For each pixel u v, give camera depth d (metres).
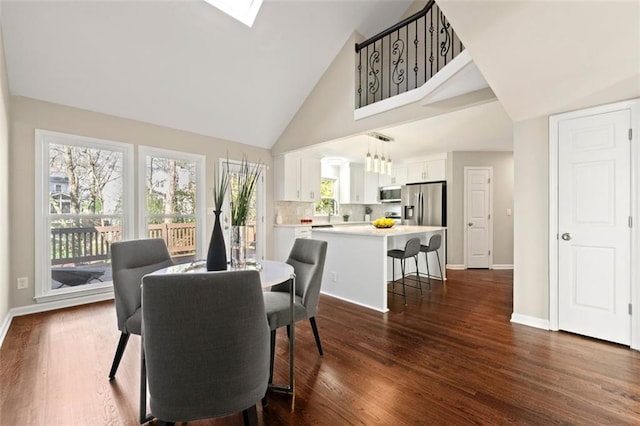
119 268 1.91
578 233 2.52
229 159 4.62
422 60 4.21
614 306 2.36
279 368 2.00
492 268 5.58
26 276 2.92
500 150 5.48
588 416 1.51
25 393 1.68
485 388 1.76
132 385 1.77
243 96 3.96
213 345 1.07
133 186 3.59
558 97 2.31
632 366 2.00
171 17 2.80
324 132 4.21
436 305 3.39
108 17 2.62
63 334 2.48
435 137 4.53
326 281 3.92
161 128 3.84
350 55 3.87
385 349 2.27
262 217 5.13
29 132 2.91
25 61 2.66
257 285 1.13
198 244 4.27
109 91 3.19
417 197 5.99
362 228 4.21
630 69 1.85
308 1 3.24
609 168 2.37
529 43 1.70
